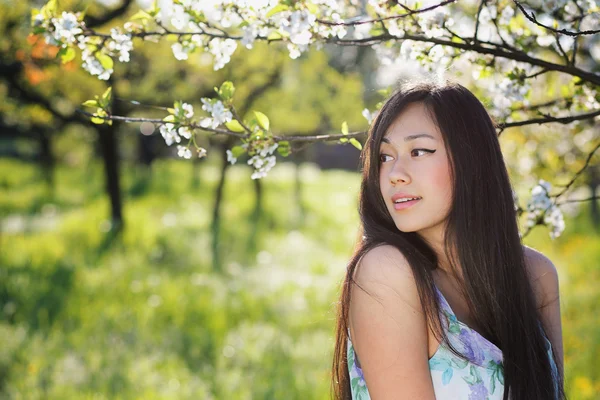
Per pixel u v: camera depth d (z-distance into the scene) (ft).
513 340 5.14
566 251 34.73
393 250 4.94
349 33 7.18
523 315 5.28
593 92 7.49
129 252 33.88
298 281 30.09
